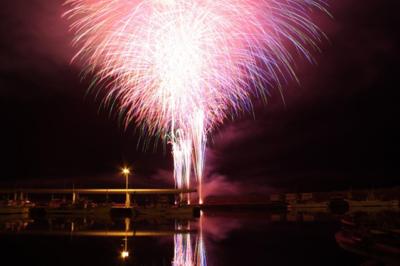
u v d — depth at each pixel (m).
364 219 33.19
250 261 31.59
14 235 52.12
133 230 57.12
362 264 29.05
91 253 37.44
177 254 35.53
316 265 29.22
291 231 52.09
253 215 93.25
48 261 34.22
